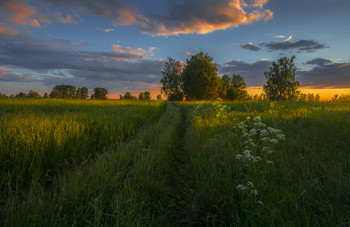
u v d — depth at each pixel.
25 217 1.83
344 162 2.96
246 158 3.02
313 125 5.67
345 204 2.00
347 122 5.75
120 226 1.88
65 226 1.85
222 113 8.14
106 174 2.84
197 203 2.46
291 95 55.03
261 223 1.88
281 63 56.44
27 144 3.45
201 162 3.58
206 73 47.62
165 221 2.30
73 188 2.36
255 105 11.37
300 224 1.77
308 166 2.86
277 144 3.98
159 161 3.79
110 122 6.54
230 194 2.48
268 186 2.43
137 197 2.48
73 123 5.11
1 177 2.73
